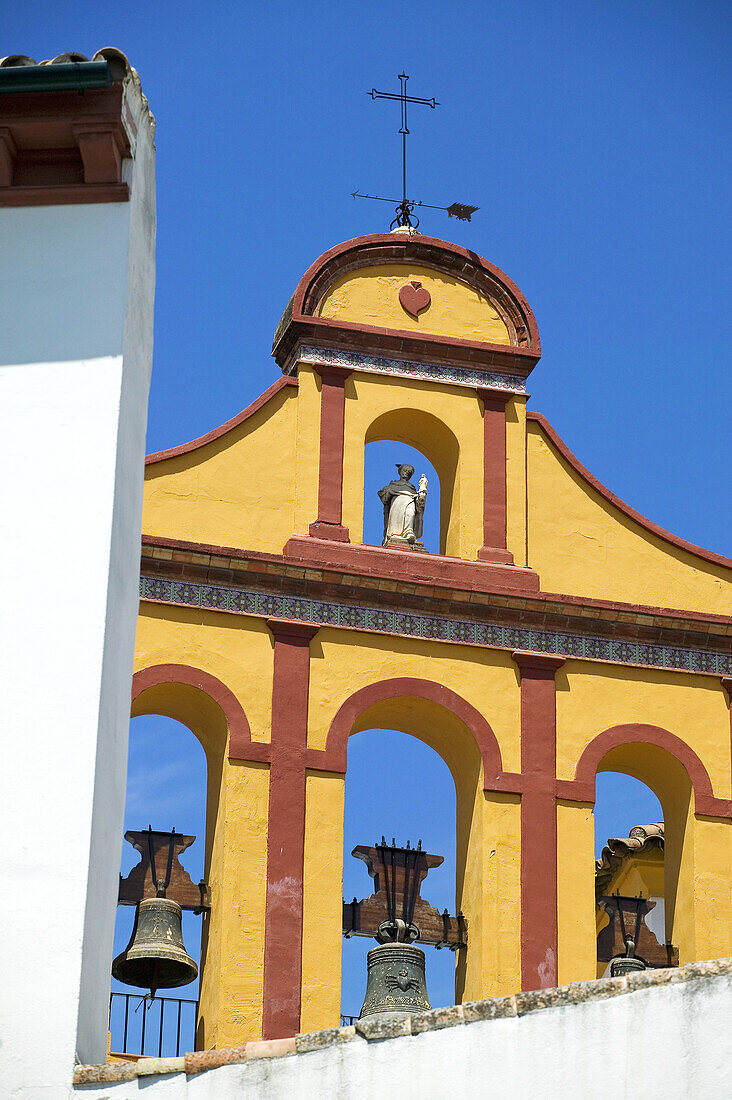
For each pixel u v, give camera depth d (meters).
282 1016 29.22
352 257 34.09
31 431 20.53
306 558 31.80
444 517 33.88
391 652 31.64
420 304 34.16
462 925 30.77
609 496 33.72
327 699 31.12
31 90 21.59
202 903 30.08
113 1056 28.52
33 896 18.64
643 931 31.80
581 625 32.53
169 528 31.77
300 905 29.89
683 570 33.59
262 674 31.05
